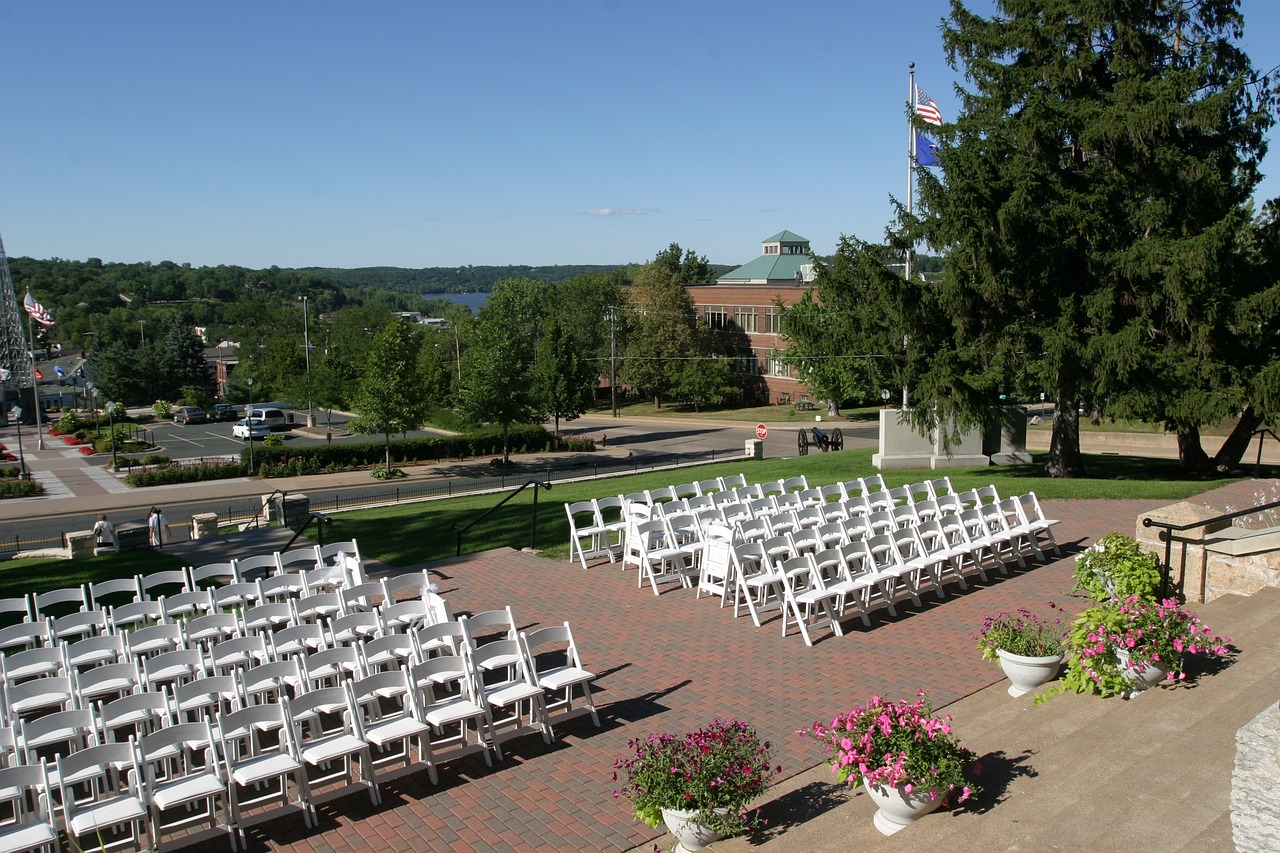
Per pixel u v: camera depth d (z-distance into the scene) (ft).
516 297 290.35
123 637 31.89
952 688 31.58
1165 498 61.46
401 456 158.10
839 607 38.40
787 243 290.56
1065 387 71.15
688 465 120.88
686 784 21.25
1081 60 69.05
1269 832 16.56
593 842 23.40
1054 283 70.23
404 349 146.10
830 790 24.76
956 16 74.79
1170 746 22.02
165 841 23.65
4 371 283.18
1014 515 53.16
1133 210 69.36
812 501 51.39
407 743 27.53
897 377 74.23
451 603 44.60
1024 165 67.05
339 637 35.12
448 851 23.21
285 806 25.07
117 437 194.29
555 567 51.39
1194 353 68.44
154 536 78.28
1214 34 73.15
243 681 27.73
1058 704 26.48
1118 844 17.71
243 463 146.00
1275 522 38.60
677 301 261.65
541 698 29.84
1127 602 26.68
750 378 262.88
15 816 23.30
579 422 233.14
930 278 96.43
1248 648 28.27
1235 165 73.00
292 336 324.39
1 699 27.27
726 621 40.55
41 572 63.57
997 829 19.24
